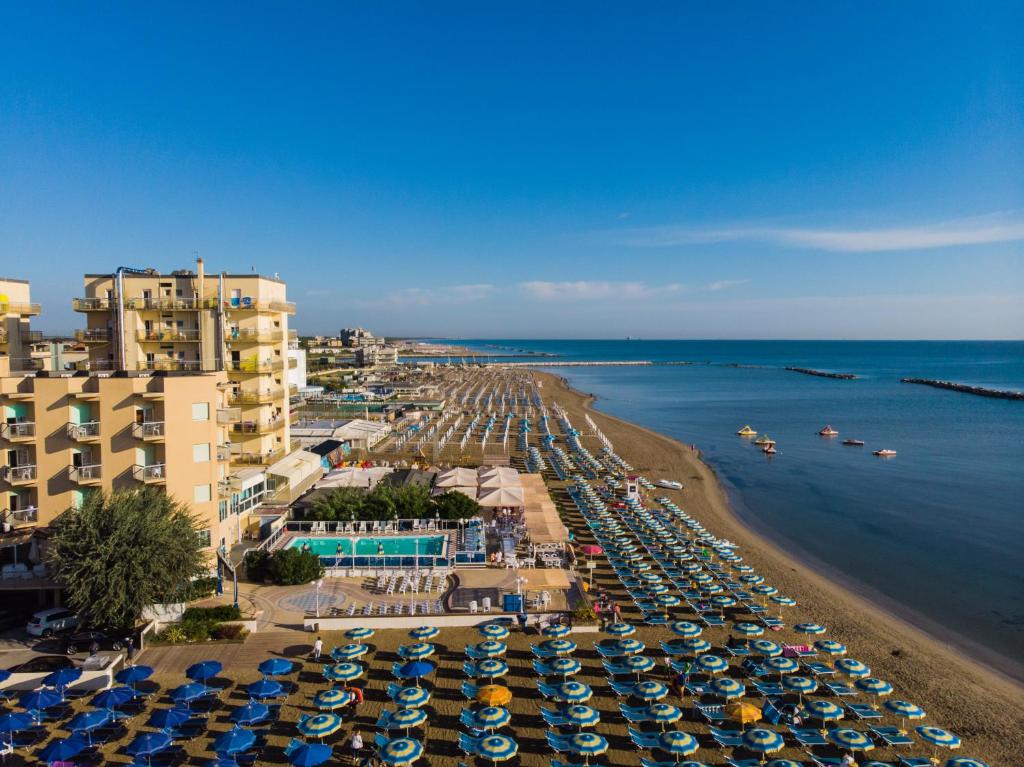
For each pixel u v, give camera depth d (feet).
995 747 93.35
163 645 112.68
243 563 146.92
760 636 124.98
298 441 253.24
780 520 217.36
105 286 186.91
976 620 141.59
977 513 226.38
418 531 166.30
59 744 79.00
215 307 184.44
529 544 162.91
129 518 114.01
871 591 157.48
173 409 134.10
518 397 576.61
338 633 118.62
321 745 79.87
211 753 84.89
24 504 133.39
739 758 86.94
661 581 146.10
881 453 329.31
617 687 100.07
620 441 359.66
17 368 171.42
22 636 116.47
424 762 84.48
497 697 90.89
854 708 97.71
